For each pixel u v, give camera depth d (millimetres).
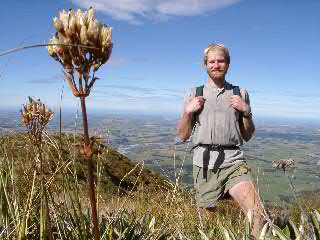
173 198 1987
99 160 1296
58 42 824
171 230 1702
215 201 2059
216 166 2053
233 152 2076
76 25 824
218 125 2078
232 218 2119
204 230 1756
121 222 1560
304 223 1425
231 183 2018
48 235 1185
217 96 2121
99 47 832
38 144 1008
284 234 1421
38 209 1271
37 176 1173
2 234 1128
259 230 1593
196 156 2123
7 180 1252
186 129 2141
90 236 1271
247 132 2148
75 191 1215
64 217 1303
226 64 2123
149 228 1639
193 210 2041
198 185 2104
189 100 2184
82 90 856
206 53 2172
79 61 837
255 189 1727
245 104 2064
